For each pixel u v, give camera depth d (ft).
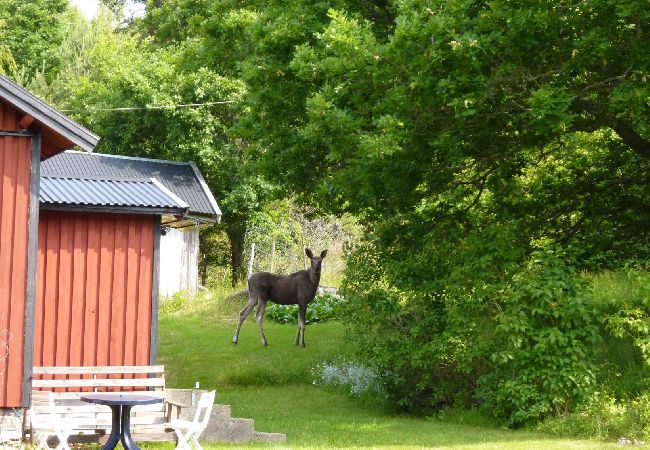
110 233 52.70
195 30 81.25
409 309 62.28
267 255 125.80
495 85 53.72
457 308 56.95
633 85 52.21
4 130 43.04
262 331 82.23
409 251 64.90
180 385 70.95
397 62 52.37
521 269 55.83
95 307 52.06
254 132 71.41
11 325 42.96
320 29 62.80
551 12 52.75
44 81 148.66
